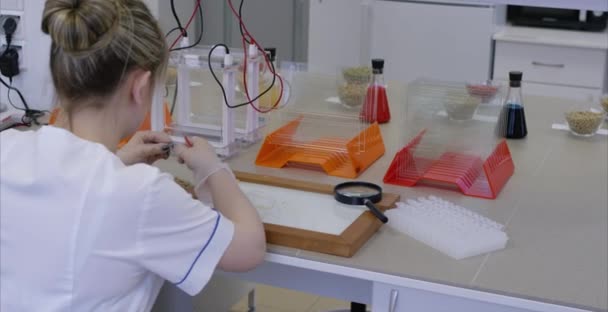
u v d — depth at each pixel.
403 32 3.94
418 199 1.69
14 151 1.20
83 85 1.19
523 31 3.91
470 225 1.54
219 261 1.27
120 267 1.18
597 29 3.89
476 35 3.81
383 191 1.78
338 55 4.11
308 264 1.42
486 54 3.83
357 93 2.20
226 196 1.39
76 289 1.17
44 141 1.19
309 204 1.60
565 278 1.38
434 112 1.92
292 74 2.16
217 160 1.46
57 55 1.19
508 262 1.44
